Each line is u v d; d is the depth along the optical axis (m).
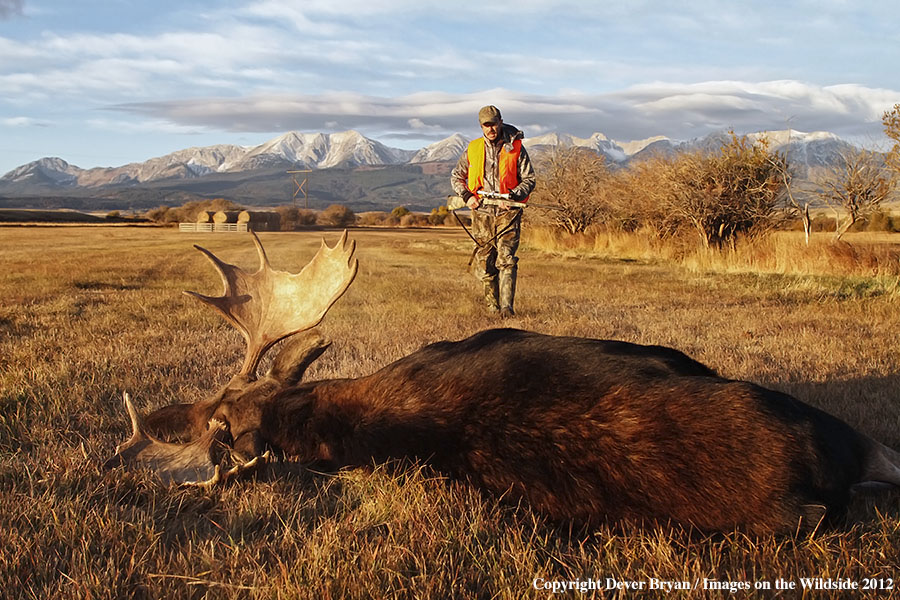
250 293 4.07
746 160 20.75
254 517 2.99
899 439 3.99
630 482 2.50
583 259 24.62
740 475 2.37
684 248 22.47
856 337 7.42
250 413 3.66
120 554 2.69
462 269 19.42
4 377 5.49
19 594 2.42
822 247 16.05
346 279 3.90
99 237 45.78
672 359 3.15
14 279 15.23
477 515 2.73
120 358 6.39
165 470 3.27
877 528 2.74
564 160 32.69
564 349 3.02
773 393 2.56
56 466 3.57
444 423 2.94
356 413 3.24
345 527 2.85
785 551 2.38
